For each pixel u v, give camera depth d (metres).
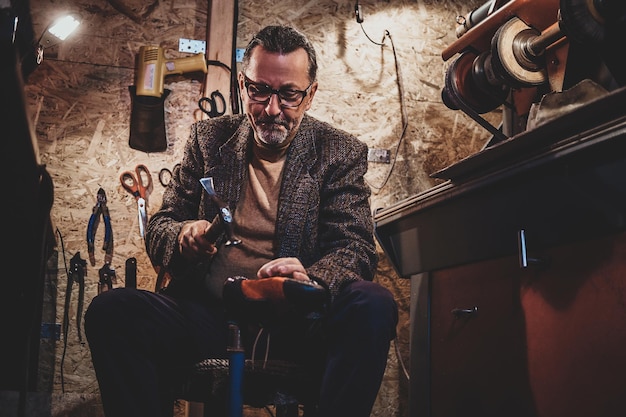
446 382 2.01
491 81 2.19
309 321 1.52
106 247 2.82
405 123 3.19
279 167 1.94
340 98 3.15
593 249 1.50
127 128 2.95
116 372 1.57
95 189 2.88
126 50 3.01
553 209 1.58
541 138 1.54
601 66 1.86
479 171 1.78
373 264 1.82
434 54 3.28
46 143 2.87
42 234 2.09
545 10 1.99
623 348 1.39
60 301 2.77
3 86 1.48
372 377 1.51
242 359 1.42
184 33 3.07
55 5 2.97
